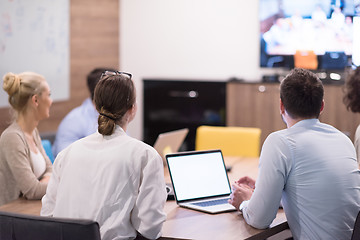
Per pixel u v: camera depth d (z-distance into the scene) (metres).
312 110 2.74
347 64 6.92
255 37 7.54
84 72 7.45
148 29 8.12
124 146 2.50
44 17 6.59
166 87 7.75
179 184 3.10
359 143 3.39
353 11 6.82
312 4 7.05
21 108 3.35
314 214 2.65
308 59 7.16
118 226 2.41
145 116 7.90
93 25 7.60
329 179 2.65
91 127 4.41
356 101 3.55
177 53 8.01
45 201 2.65
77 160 2.54
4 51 5.95
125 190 2.45
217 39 7.77
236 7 7.61
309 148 2.67
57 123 6.95
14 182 3.26
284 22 7.25
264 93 7.09
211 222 2.75
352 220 2.69
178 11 7.95
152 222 2.42
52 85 6.79
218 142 4.91
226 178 3.27
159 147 3.98
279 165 2.61
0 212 2.39
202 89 7.53
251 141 4.82
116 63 8.17
